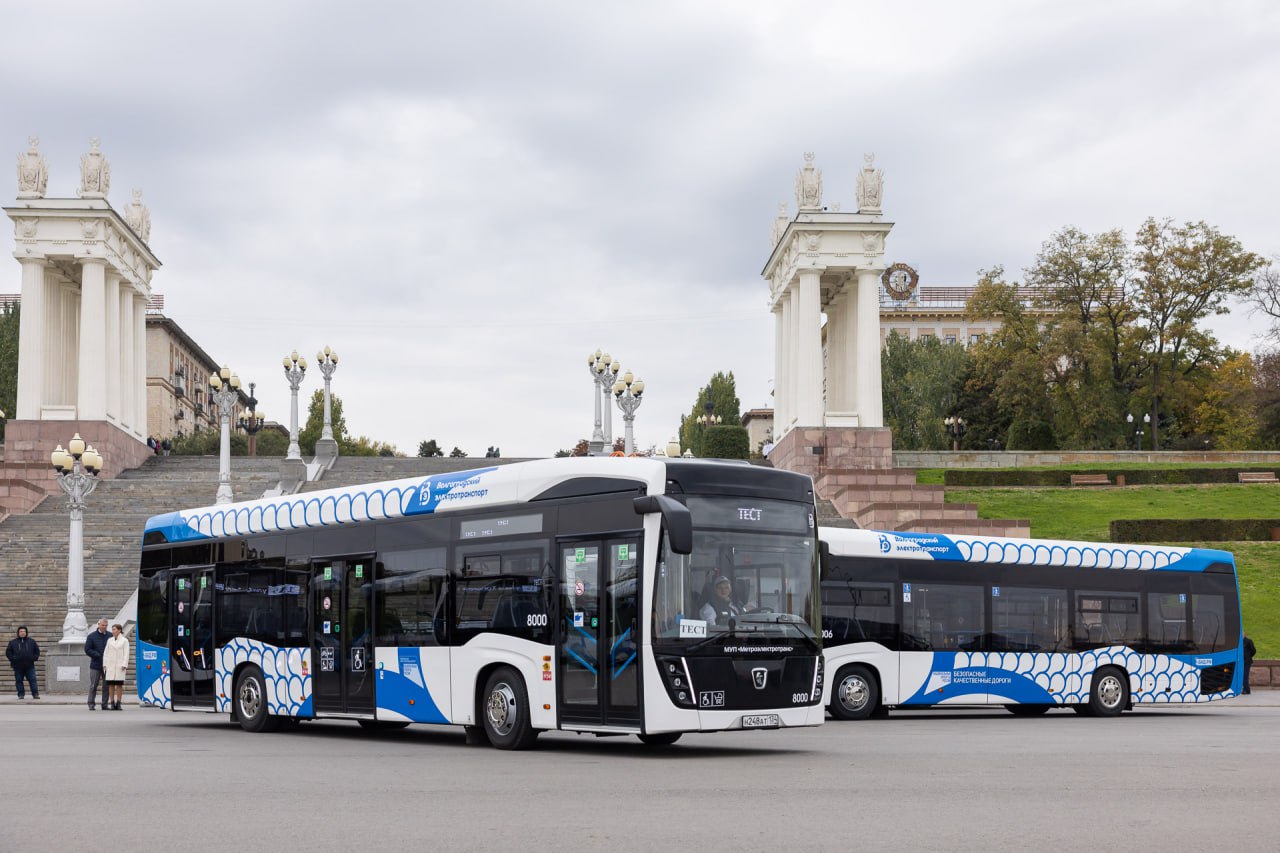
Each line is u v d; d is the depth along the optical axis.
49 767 15.53
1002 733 22.53
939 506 55.22
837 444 67.69
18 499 55.50
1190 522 53.50
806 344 68.75
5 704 34.03
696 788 13.18
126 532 52.25
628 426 48.88
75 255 66.69
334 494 22.05
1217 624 30.58
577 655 17.50
